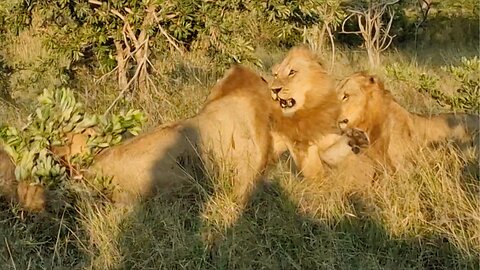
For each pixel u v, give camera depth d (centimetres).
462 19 3312
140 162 875
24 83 1529
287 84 926
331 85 947
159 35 1442
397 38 2911
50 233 832
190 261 751
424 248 780
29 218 853
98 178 869
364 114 978
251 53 1527
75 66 1558
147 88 1431
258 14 1392
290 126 946
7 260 767
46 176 848
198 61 1540
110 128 898
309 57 941
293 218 820
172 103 1354
